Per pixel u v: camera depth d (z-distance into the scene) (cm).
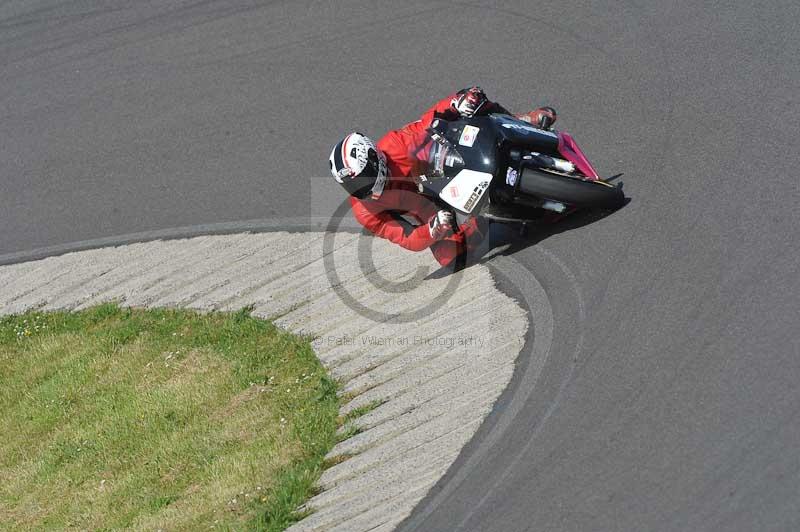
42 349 3575
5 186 4472
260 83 4438
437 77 4000
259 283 3478
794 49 3284
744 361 2158
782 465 1883
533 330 2614
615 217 2839
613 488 1986
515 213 2892
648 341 2342
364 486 2362
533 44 3947
